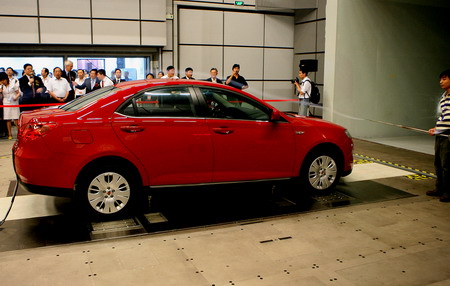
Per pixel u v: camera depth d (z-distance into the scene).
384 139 10.92
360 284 3.33
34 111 5.06
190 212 4.98
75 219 4.69
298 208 5.16
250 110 5.19
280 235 4.30
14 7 11.00
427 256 3.85
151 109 4.73
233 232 4.37
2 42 11.02
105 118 4.52
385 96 11.23
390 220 4.77
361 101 10.95
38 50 11.50
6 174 6.64
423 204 5.37
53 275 3.39
